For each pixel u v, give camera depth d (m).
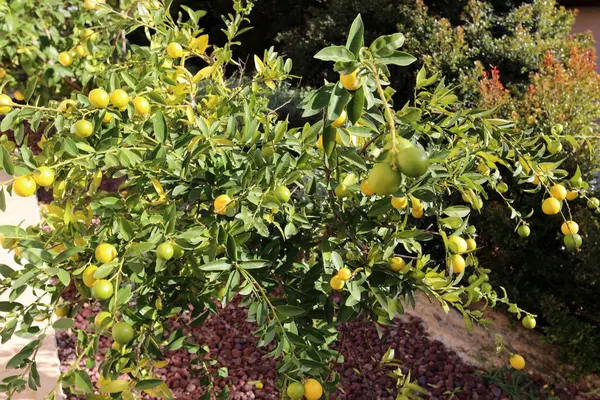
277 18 5.76
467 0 4.23
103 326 0.94
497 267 2.41
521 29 3.69
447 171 1.17
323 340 1.08
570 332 2.01
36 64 2.89
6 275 1.05
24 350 1.04
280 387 1.14
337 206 1.19
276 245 1.14
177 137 1.20
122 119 1.16
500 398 1.94
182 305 1.17
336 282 1.03
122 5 2.83
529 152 1.35
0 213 2.93
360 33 0.74
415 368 2.07
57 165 1.02
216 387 1.96
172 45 1.39
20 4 2.68
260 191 1.05
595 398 1.93
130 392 1.03
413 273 1.11
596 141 2.29
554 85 2.60
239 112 1.40
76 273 0.98
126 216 1.17
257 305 0.99
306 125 1.15
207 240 1.06
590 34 4.06
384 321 1.19
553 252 2.34
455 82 3.41
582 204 2.23
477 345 2.19
